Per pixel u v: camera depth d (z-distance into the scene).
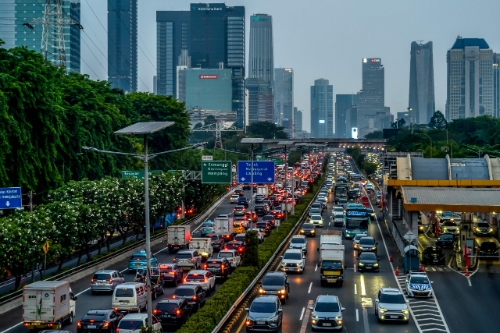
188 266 70.19
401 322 47.00
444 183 87.38
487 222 104.38
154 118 139.38
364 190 189.88
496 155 174.50
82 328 41.50
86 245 74.12
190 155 151.00
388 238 98.88
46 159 78.19
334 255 65.00
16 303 55.22
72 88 100.06
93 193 76.38
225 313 45.97
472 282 64.31
